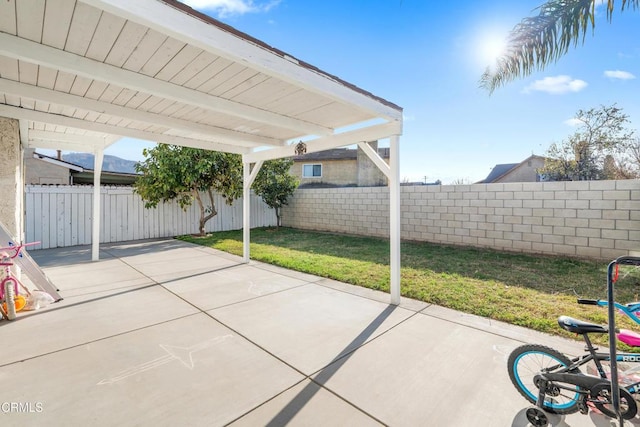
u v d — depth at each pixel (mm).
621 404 1731
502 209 7336
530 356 2402
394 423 1967
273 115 4488
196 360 2730
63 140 6578
